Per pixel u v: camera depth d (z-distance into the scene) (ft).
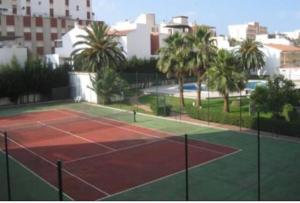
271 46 263.29
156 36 263.49
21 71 166.20
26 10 327.88
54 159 79.92
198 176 66.18
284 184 61.11
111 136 99.96
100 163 76.02
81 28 240.12
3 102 163.84
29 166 75.25
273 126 96.68
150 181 64.54
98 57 170.50
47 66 176.96
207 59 127.95
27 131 109.81
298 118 98.17
